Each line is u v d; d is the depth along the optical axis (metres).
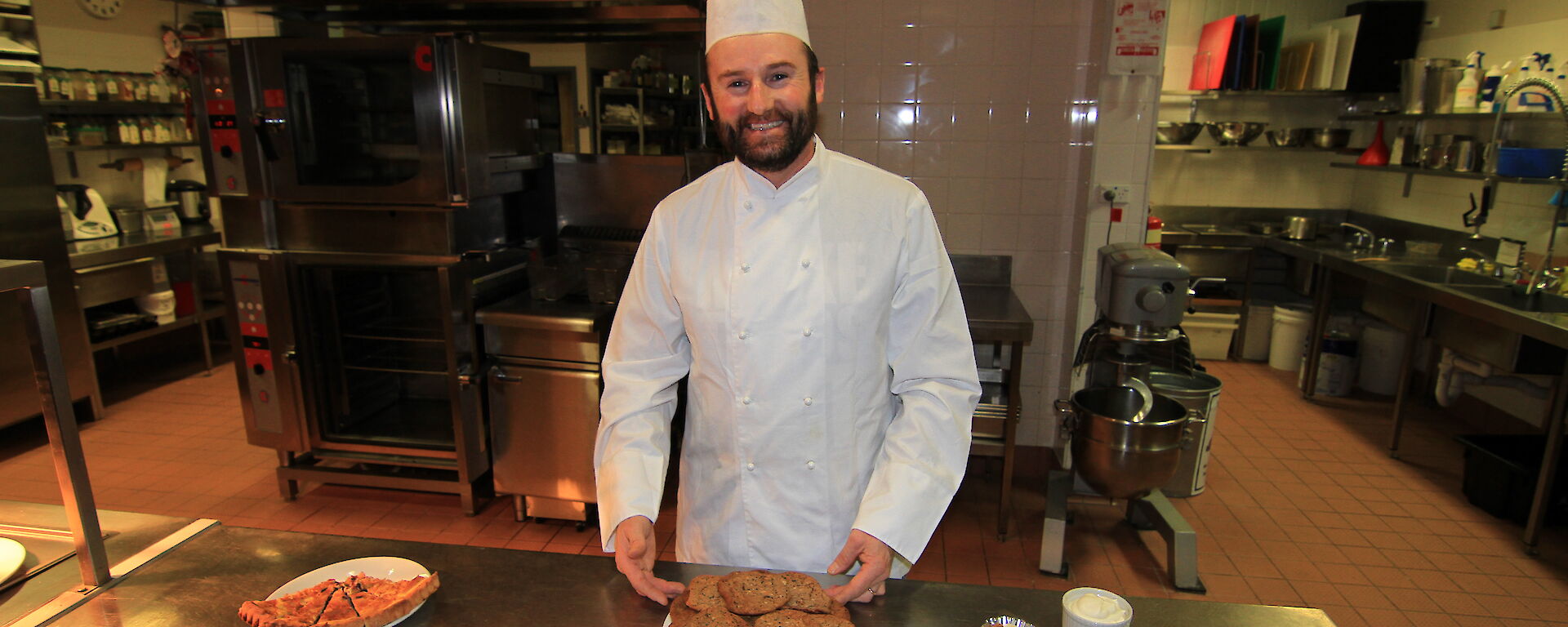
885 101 3.12
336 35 3.07
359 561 1.12
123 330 4.06
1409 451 3.64
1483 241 3.88
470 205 2.74
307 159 2.63
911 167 3.17
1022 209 3.15
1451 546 2.79
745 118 1.09
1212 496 3.18
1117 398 2.53
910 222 1.25
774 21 1.06
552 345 2.64
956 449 1.18
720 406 1.26
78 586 1.09
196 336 5.02
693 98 3.18
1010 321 2.63
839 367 1.22
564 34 3.12
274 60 2.53
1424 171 4.02
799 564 1.28
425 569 1.11
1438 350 4.17
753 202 1.22
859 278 1.21
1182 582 2.49
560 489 2.76
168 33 4.69
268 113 2.58
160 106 4.48
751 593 1.00
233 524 2.82
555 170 3.18
